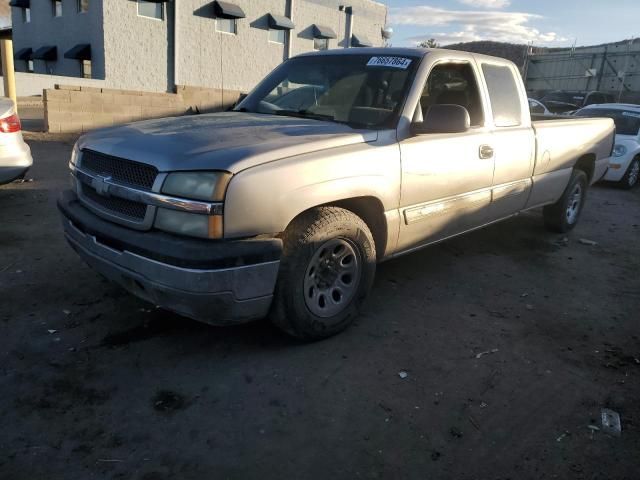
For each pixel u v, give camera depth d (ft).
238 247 9.48
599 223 24.82
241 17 85.10
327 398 9.82
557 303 14.84
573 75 97.50
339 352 11.44
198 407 9.39
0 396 9.37
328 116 13.41
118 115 46.26
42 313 12.38
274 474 7.96
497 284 16.01
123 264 10.10
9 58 40.27
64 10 82.58
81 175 11.55
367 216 12.50
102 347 11.12
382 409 9.59
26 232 18.02
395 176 12.17
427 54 13.79
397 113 12.69
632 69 86.79
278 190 9.86
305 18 98.68
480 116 15.21
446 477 8.08
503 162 15.83
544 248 19.98
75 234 11.45
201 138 10.61
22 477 7.64
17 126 21.35
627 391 10.59
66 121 43.06
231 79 89.97
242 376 10.36
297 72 15.33
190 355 11.02
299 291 10.71
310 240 10.60
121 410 9.20
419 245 13.97
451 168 13.79
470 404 9.89
